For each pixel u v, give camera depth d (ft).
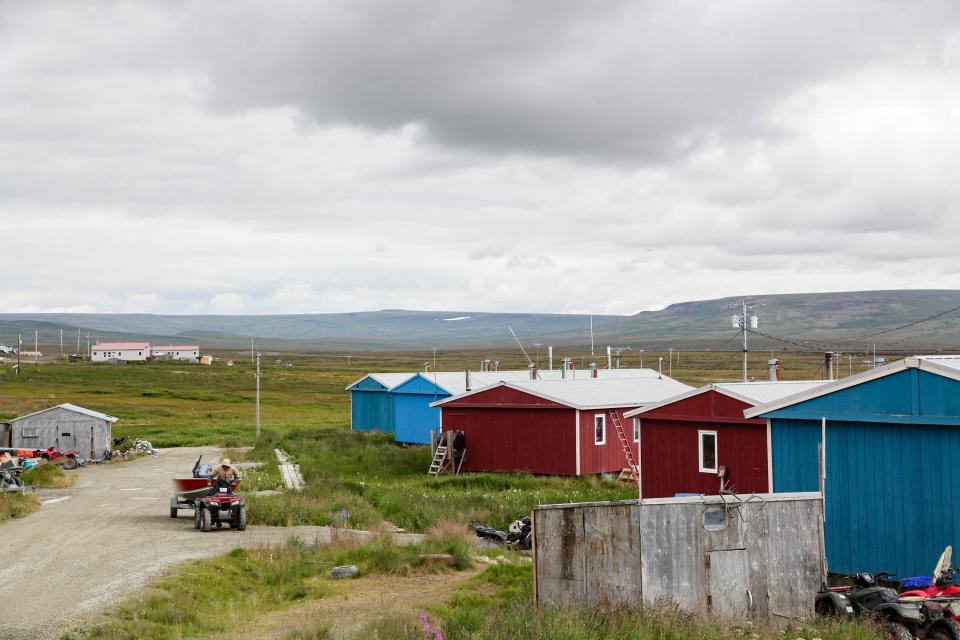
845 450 76.23
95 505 110.32
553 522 55.11
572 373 192.75
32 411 268.21
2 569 67.15
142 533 86.58
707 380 389.39
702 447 102.53
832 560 76.54
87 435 174.09
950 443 68.80
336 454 172.96
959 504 67.87
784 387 104.32
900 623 50.39
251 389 421.59
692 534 54.65
